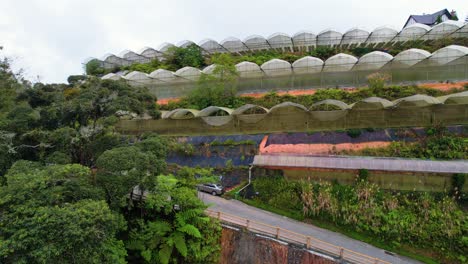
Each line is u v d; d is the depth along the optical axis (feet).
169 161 87.56
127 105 55.47
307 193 64.59
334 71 103.35
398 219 57.47
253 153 80.38
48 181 35.53
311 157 70.08
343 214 60.95
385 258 52.70
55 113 51.57
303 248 50.75
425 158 66.59
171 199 53.52
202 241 53.93
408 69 97.91
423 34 123.54
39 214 30.89
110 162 39.04
